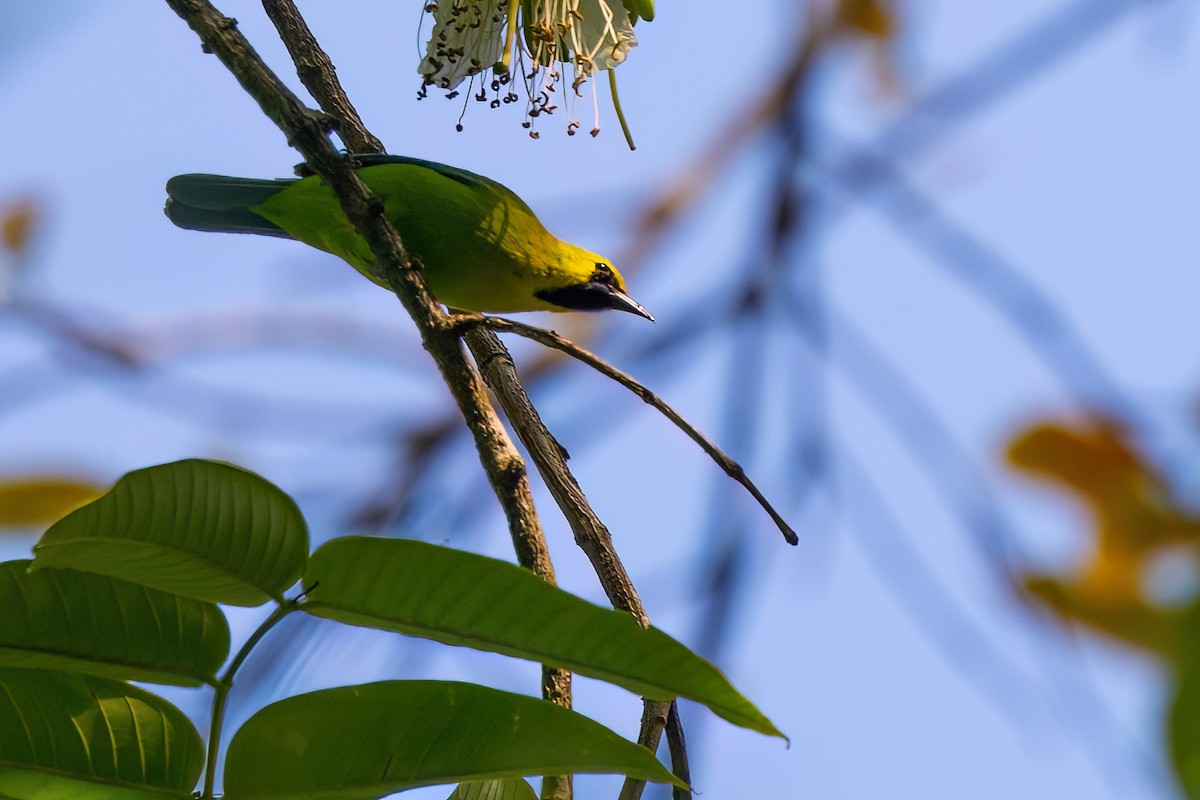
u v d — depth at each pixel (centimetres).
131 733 381
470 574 362
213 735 382
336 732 383
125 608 381
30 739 376
